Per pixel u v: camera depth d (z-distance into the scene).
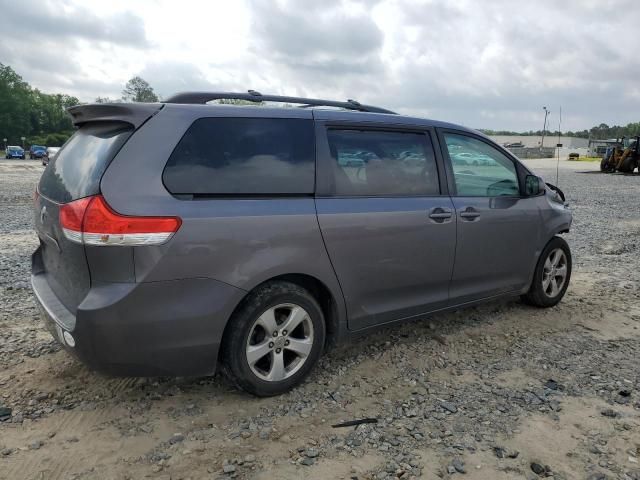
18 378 3.55
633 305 5.44
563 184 23.94
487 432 3.04
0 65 114.50
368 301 3.73
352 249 3.53
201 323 2.95
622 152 32.94
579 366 3.95
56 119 130.12
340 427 3.07
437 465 2.73
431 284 4.07
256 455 2.79
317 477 2.62
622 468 2.73
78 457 2.73
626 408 3.34
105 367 2.84
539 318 4.97
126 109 2.95
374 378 3.69
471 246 4.27
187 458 2.75
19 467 2.64
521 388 3.59
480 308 5.21
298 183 3.35
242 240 3.04
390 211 3.72
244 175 3.15
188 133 3.03
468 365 3.94
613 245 8.81
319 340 3.50
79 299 2.91
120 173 2.80
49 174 3.46
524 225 4.70
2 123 111.12
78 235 2.77
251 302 3.14
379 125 3.83
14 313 4.79
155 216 2.79
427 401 3.39
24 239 8.59
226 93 3.49
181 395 3.39
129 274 2.77
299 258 3.27
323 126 3.55
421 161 4.03
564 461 2.79
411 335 4.48
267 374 3.32
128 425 3.03
